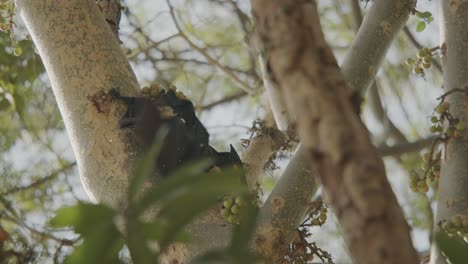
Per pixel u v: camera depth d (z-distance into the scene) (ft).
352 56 32.07
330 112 12.25
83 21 28.68
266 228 25.84
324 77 12.63
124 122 25.99
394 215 11.41
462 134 25.39
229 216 23.43
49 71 28.43
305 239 27.17
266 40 13.30
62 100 27.66
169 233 12.73
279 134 34.32
